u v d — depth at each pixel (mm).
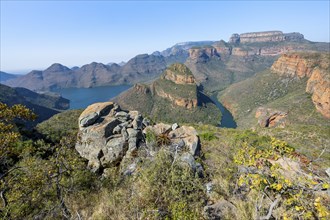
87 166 12898
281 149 6465
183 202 6152
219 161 10273
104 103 17234
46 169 8383
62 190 7875
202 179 7801
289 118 119312
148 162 9023
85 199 7961
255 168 6734
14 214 6984
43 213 7164
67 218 6645
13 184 7684
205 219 5859
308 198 5066
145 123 15211
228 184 7320
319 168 8539
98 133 13688
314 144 36781
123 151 12953
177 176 6910
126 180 8648
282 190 4934
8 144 7504
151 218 5836
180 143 11523
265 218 4938
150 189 6863
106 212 6633
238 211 5957
